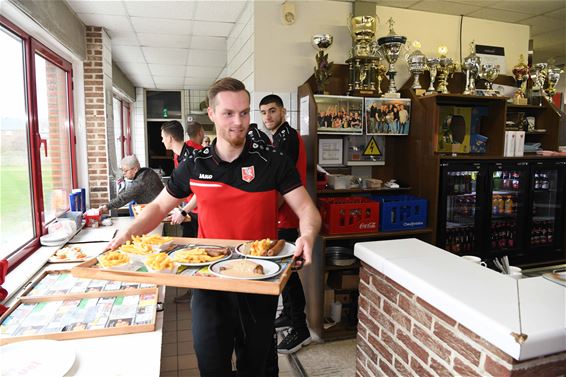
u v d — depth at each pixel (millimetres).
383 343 1579
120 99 7719
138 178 3734
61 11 3301
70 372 1161
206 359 1437
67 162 4090
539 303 1080
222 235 1585
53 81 3600
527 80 4152
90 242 2920
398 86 3746
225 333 1462
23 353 1207
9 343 1309
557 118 3889
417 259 1490
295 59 3477
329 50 3549
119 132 7672
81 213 3373
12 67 2609
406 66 3760
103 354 1269
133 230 1557
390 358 1528
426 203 3148
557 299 1111
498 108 3434
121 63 6316
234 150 1491
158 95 9141
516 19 4117
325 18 3521
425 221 3168
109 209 3631
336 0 3533
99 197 4340
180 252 1441
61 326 1418
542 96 4016
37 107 2873
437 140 3182
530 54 4379
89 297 1688
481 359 1057
